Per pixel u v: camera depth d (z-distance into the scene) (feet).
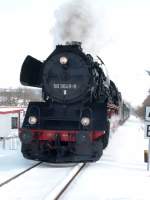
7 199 25.57
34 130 39.45
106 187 29.76
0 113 62.85
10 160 42.98
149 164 40.93
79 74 41.39
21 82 42.19
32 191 27.91
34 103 41.73
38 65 44.93
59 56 41.88
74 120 40.37
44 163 40.98
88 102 41.68
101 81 44.62
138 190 28.99
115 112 60.34
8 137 63.67
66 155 39.11
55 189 28.37
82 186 29.91
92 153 38.99
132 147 58.65
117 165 40.37
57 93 41.63
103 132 38.75
